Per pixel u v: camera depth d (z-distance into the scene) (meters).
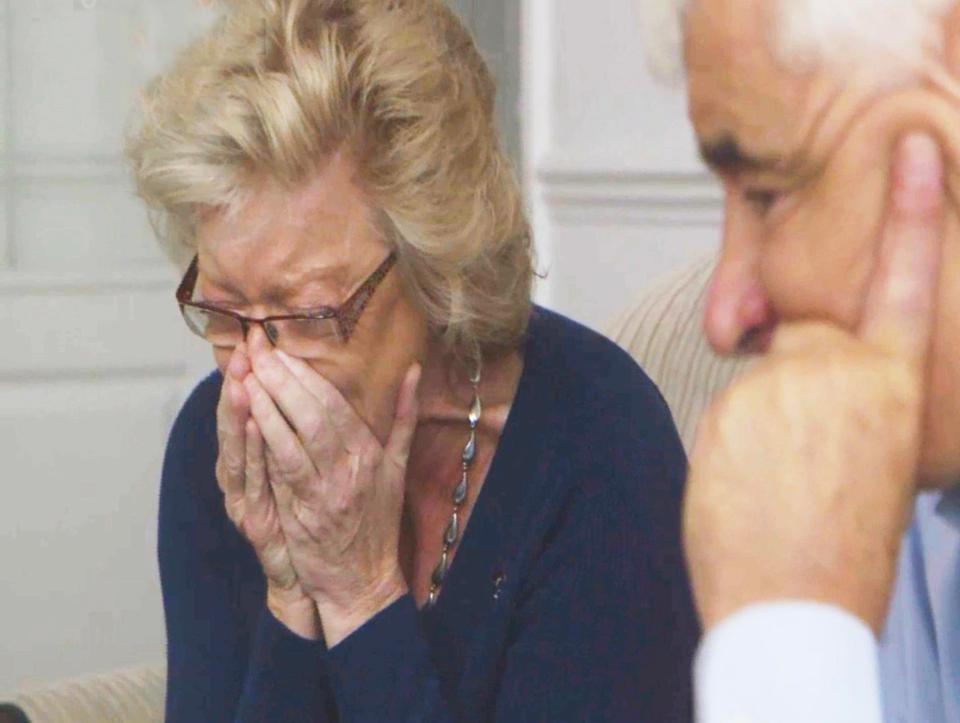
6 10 3.16
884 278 1.07
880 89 1.04
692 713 1.48
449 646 1.55
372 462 1.46
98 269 3.22
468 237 1.41
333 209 1.37
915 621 1.08
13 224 3.20
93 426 3.22
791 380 1.12
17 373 3.17
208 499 1.69
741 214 1.15
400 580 1.52
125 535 3.27
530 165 1.49
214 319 1.46
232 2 1.43
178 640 1.69
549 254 1.51
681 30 1.18
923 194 1.03
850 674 1.08
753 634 1.12
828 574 1.10
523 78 1.48
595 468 1.51
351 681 1.49
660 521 1.48
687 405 1.40
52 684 1.98
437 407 1.55
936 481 1.07
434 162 1.38
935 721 1.08
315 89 1.33
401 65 1.37
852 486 1.09
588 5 1.39
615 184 1.39
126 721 1.91
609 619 1.50
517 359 1.58
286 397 1.41
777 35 1.08
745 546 1.13
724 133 1.14
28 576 3.20
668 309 1.38
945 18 1.01
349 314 1.39
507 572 1.53
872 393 1.08
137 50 3.11
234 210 1.36
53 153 3.19
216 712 1.66
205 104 1.35
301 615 1.54
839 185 1.08
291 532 1.48
